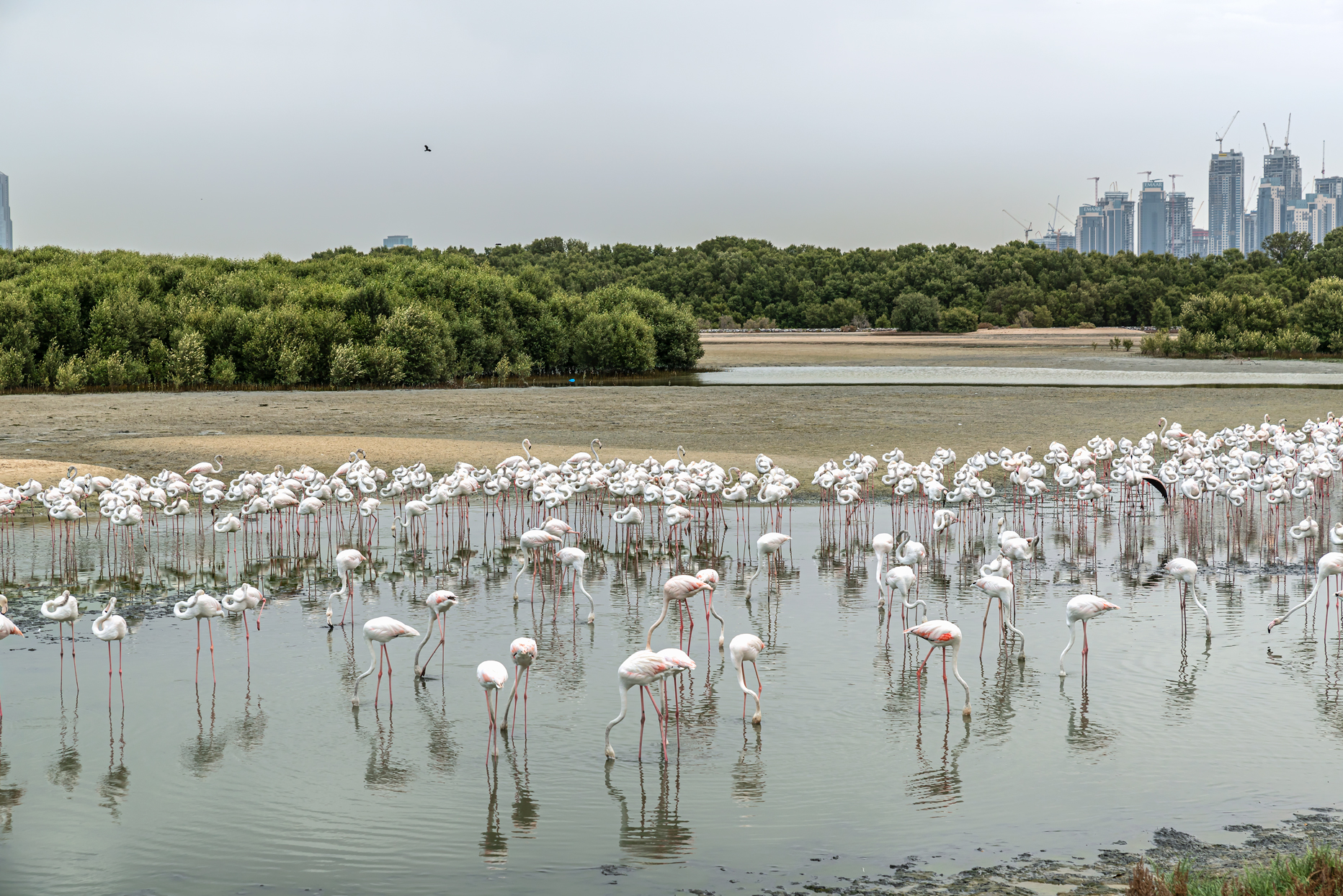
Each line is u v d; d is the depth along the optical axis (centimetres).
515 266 19088
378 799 1299
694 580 1798
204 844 1186
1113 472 3133
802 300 19725
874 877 1096
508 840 1193
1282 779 1322
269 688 1692
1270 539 2820
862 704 1609
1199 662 1786
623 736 1502
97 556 2683
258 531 2819
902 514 3241
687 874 1108
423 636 1980
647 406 6153
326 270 10900
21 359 7300
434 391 7344
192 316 7994
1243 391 6850
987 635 1962
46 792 1319
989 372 8900
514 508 3350
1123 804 1261
